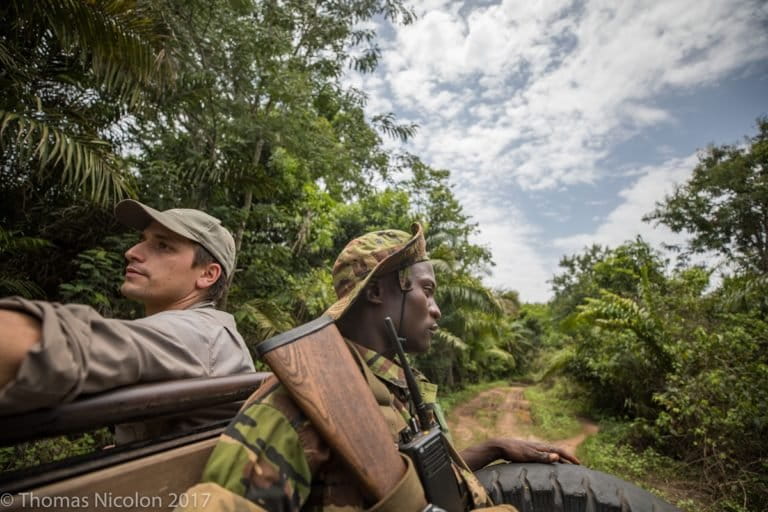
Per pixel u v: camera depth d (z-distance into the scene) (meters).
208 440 0.83
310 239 8.48
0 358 0.50
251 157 6.93
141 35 3.70
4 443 0.53
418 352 1.17
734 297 6.61
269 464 0.70
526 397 13.11
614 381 8.26
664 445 6.05
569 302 19.36
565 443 7.45
